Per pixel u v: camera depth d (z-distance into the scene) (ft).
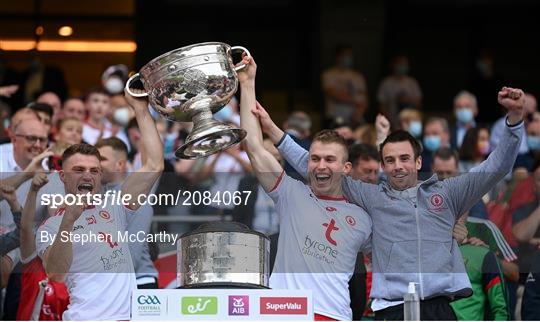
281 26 63.52
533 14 64.54
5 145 38.86
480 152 45.78
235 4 63.62
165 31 62.95
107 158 36.14
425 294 30.73
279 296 28.37
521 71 64.13
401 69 58.44
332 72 57.57
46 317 30.89
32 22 62.03
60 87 55.42
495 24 64.49
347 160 31.71
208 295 28.37
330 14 62.59
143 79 30.45
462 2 64.85
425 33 64.03
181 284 29.19
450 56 64.13
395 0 63.31
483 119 56.59
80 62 62.03
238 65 31.81
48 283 30.81
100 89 47.44
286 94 62.49
